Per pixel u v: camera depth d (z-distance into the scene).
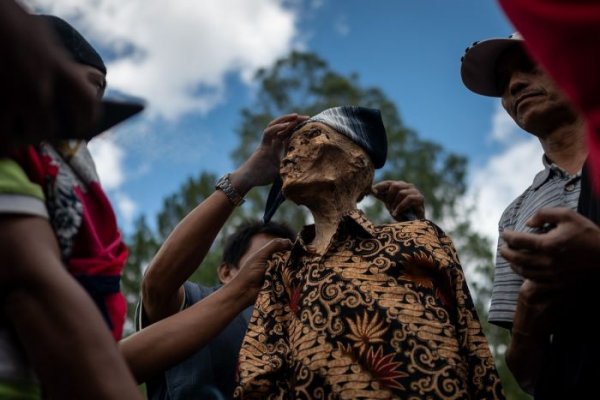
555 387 1.99
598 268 1.75
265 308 2.18
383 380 1.90
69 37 2.05
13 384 1.30
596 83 1.25
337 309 2.00
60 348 1.23
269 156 2.75
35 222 1.31
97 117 1.46
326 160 2.30
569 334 1.97
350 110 2.40
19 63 1.28
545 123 2.32
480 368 1.99
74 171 1.56
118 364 1.25
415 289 2.05
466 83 2.62
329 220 2.28
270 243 2.45
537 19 1.26
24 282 1.26
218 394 2.91
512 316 2.26
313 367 1.95
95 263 1.52
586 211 1.96
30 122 1.32
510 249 1.79
